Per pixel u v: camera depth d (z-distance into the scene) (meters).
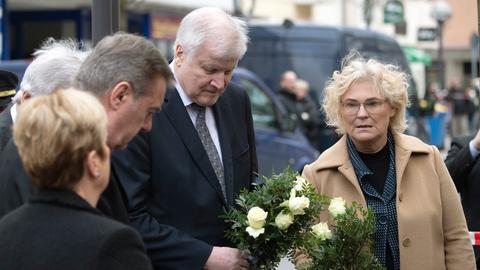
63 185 2.79
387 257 4.46
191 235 4.11
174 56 4.26
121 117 3.34
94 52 3.40
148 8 21.91
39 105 2.78
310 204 4.05
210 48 4.04
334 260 4.04
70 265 2.67
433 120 25.58
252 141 4.57
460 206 4.61
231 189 4.26
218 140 4.33
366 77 4.45
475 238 5.16
